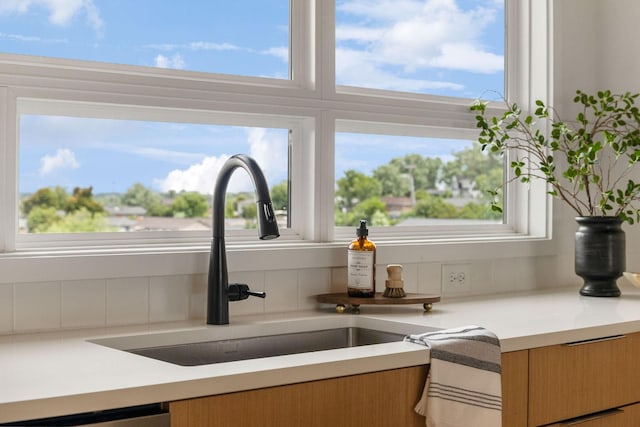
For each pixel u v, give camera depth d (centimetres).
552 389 210
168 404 146
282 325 224
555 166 314
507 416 199
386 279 268
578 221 291
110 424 140
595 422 221
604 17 332
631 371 233
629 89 331
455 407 183
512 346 198
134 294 218
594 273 284
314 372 163
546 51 316
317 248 252
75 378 148
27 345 185
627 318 233
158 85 228
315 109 259
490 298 282
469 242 290
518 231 326
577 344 215
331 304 257
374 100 274
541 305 263
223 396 151
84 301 209
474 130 311
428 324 219
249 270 238
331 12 263
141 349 201
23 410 132
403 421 179
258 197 204
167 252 222
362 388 171
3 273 197
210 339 212
